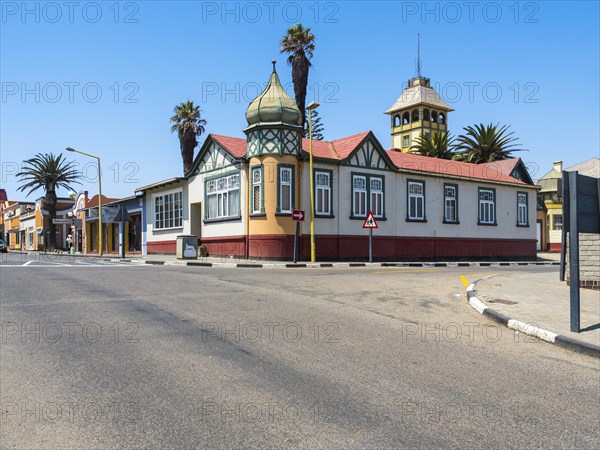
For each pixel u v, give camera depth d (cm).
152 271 1587
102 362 534
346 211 2438
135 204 3447
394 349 606
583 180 699
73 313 802
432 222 2809
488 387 473
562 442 356
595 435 368
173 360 543
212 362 537
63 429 370
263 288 1126
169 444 346
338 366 530
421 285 1241
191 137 3822
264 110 2284
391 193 2631
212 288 1116
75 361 537
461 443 352
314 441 352
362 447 343
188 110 3806
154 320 750
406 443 350
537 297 981
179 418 389
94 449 340
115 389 452
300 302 935
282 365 530
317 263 2097
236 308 859
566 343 628
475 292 1041
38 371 503
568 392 464
